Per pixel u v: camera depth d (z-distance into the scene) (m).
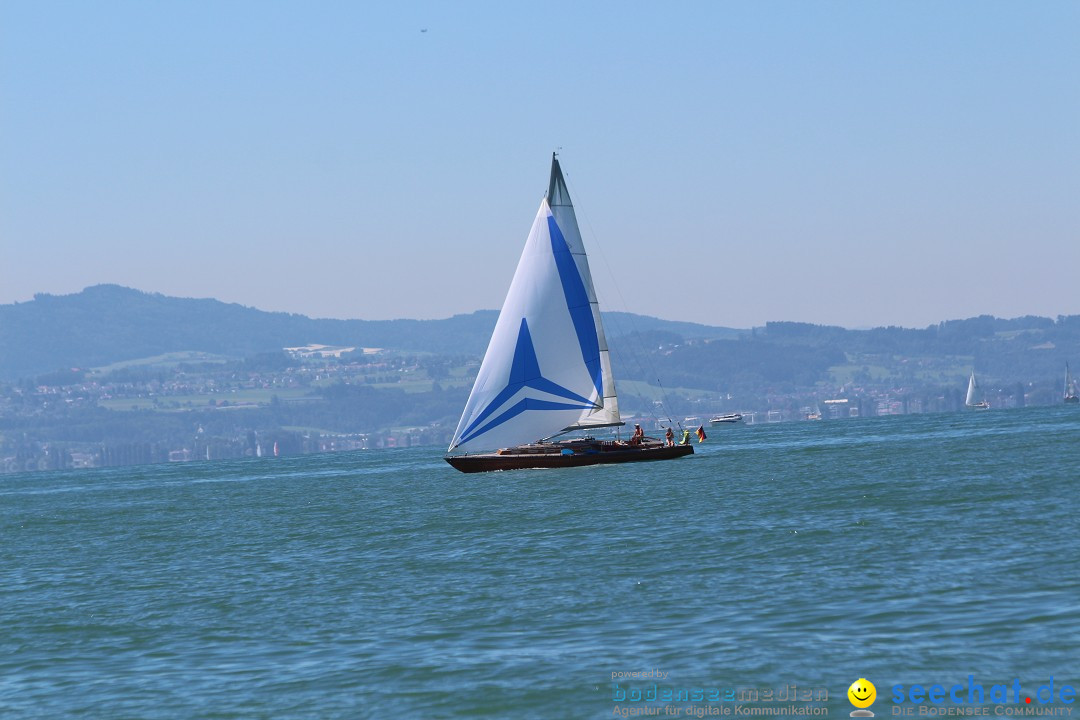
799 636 68.00
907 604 73.62
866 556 91.19
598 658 66.56
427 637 74.31
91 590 103.81
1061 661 60.44
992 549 90.38
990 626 67.19
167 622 85.38
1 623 89.00
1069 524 100.75
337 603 87.75
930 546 93.69
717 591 81.88
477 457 197.50
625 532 115.00
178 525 166.12
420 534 126.94
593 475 188.25
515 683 62.97
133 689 67.25
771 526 112.00
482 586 90.38
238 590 97.56
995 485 137.00
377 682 64.94
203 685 67.06
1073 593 73.50
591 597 82.88
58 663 74.94
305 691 64.25
